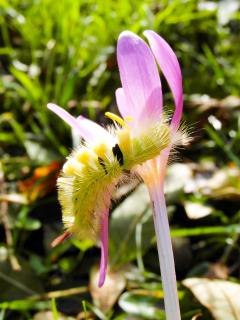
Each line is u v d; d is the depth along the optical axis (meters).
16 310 0.22
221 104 0.34
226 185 0.28
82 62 0.37
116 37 0.39
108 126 0.14
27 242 0.27
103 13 0.41
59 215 0.28
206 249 0.26
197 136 0.32
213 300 0.18
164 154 0.14
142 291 0.22
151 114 0.13
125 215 0.25
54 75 0.38
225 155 0.32
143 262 0.25
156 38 0.14
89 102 0.35
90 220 0.14
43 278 0.25
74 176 0.14
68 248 0.26
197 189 0.28
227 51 0.44
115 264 0.24
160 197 0.14
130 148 0.13
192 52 0.41
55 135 0.33
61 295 0.23
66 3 0.39
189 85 0.39
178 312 0.14
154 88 0.13
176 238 0.26
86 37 0.38
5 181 0.30
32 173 0.31
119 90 0.15
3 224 0.27
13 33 0.42
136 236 0.24
